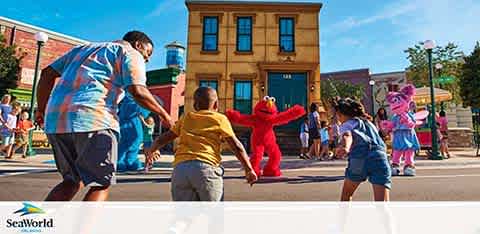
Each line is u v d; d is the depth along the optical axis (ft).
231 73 56.85
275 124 26.55
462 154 48.24
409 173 26.45
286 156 47.19
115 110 9.08
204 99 10.15
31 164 33.32
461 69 72.74
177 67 78.64
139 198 17.69
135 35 10.14
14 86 65.26
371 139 11.83
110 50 9.19
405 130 26.40
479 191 19.54
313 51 57.21
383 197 11.33
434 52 100.32
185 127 9.69
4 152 38.14
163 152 54.34
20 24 69.62
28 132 40.65
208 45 57.88
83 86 8.64
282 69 56.65
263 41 57.67
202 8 58.23
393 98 27.35
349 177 11.93
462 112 92.94
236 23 58.18
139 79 8.93
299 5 57.98
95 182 8.33
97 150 8.32
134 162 29.58
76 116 8.29
